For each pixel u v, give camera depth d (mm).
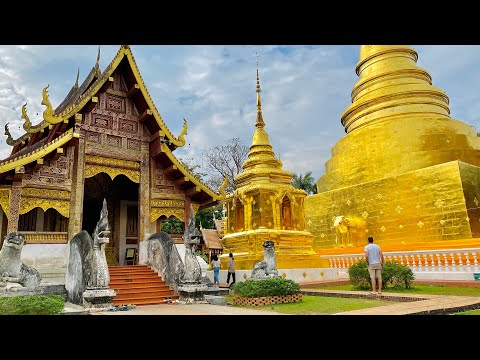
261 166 20172
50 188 13273
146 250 14977
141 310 10211
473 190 18016
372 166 21766
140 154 15609
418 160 20484
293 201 19094
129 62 15094
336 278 18453
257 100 22406
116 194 19016
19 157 12203
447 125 21047
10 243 10336
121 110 15492
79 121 13633
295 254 17891
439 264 15344
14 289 10055
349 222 21109
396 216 19641
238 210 19703
